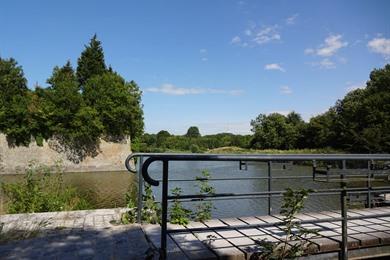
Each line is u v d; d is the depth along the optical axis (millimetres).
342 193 3984
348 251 4027
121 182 30406
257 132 80750
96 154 45500
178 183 15430
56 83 45594
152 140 80000
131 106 47781
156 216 5414
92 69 55000
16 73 46094
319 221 3941
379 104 51375
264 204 11180
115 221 5371
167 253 3758
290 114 80938
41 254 3850
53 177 9102
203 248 3912
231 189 13883
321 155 4043
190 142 81938
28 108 41656
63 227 5027
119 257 3736
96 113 44812
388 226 4801
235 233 4504
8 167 40219
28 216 5758
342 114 58750
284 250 3715
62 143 43656
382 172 4211
